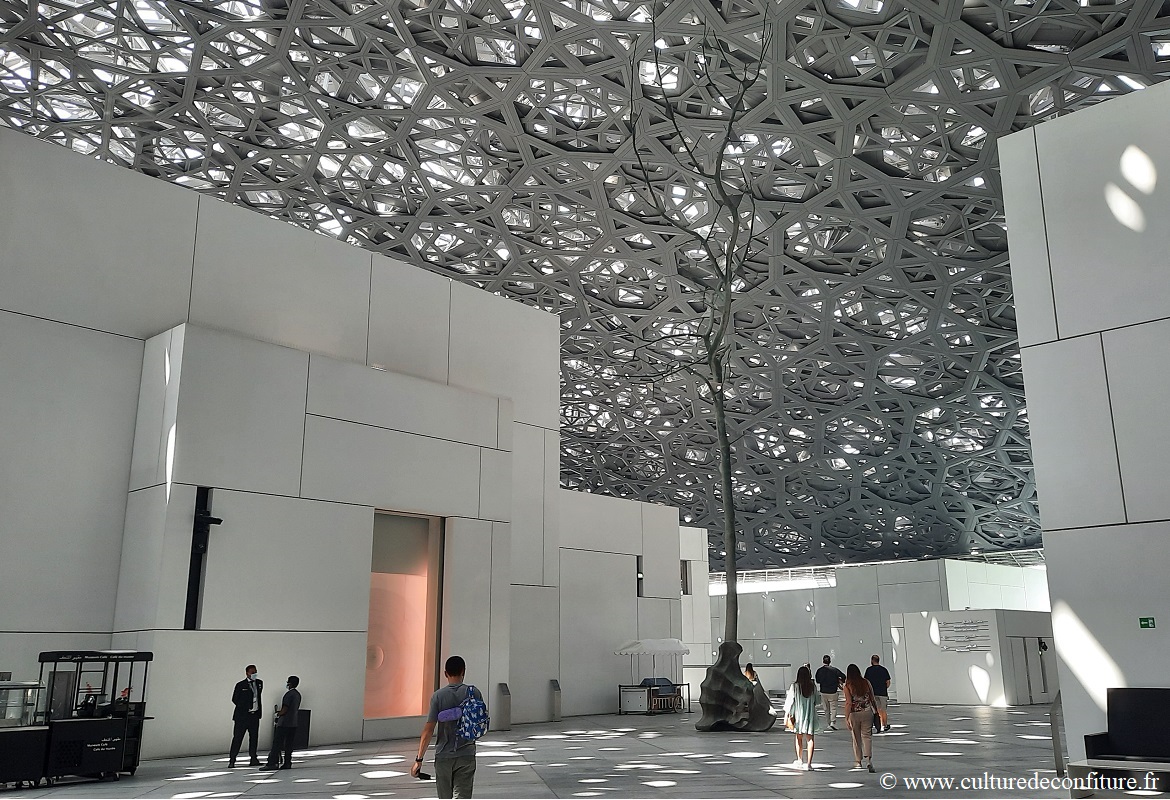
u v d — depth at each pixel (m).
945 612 32.78
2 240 16.23
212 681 15.67
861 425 49.91
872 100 25.25
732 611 20.89
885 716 19.33
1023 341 11.12
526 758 14.02
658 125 27.86
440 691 7.18
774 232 33.19
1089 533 10.24
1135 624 9.76
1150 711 9.33
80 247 17.17
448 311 23.55
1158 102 10.48
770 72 24.80
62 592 15.80
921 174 28.56
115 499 16.78
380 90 28.16
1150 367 10.08
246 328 19.28
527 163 30.84
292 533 17.45
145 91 28.59
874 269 34.66
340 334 20.94
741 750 15.27
